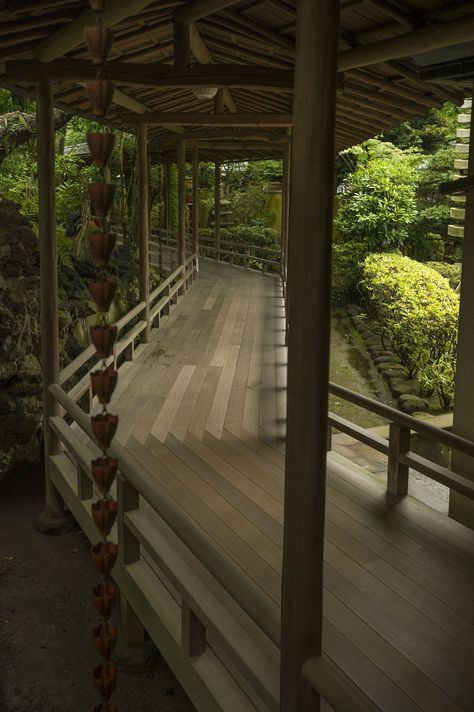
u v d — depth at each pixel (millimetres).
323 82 1633
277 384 6246
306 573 1857
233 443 4789
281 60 4773
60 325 7000
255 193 17953
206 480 4145
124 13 2975
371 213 13070
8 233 6160
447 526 3553
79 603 3881
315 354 1758
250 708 2318
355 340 11312
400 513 3707
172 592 3096
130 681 3277
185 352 7430
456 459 4090
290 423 1828
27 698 3152
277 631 1966
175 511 2773
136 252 11828
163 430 5039
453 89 4391
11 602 3865
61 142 10766
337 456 4617
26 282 6105
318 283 1723
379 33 3584
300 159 1684
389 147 14328
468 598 2900
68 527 4703
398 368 9695
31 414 5719
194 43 4703
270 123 6355
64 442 4324
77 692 3193
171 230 16500
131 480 3203
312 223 1693
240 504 3812
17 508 5109
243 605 2141
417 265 11125
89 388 5230
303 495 1827
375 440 4086
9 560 4312
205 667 2551
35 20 3484
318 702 1926
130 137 12703
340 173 14938
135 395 5891
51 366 4672
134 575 3215
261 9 3895
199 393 5965
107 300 1184
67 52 4242
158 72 4250
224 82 4289
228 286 12016
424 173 13953
